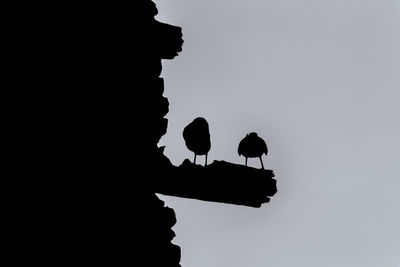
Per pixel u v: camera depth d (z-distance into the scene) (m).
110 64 3.05
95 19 3.04
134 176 2.95
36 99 2.59
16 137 2.44
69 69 2.81
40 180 2.46
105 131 2.88
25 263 2.22
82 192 2.63
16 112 2.48
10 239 2.22
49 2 2.83
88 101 2.85
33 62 2.65
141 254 2.76
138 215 2.86
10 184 2.33
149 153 3.07
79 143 2.72
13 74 2.53
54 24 2.82
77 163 2.67
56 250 2.37
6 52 2.54
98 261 2.52
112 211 2.73
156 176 3.03
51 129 2.61
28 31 2.67
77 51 2.89
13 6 2.64
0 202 2.26
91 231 2.57
